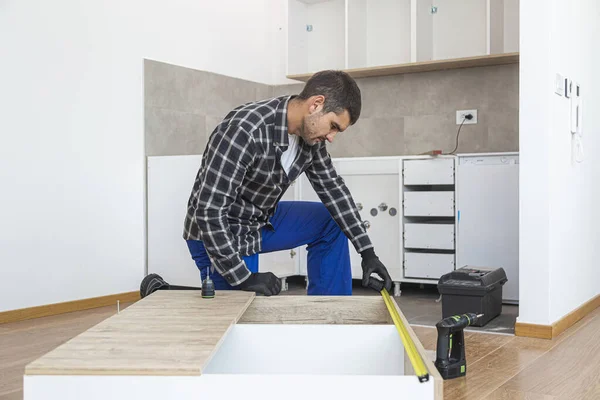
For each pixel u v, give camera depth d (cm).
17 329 325
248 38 510
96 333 130
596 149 391
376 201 438
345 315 179
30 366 102
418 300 409
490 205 388
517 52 425
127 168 413
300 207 231
